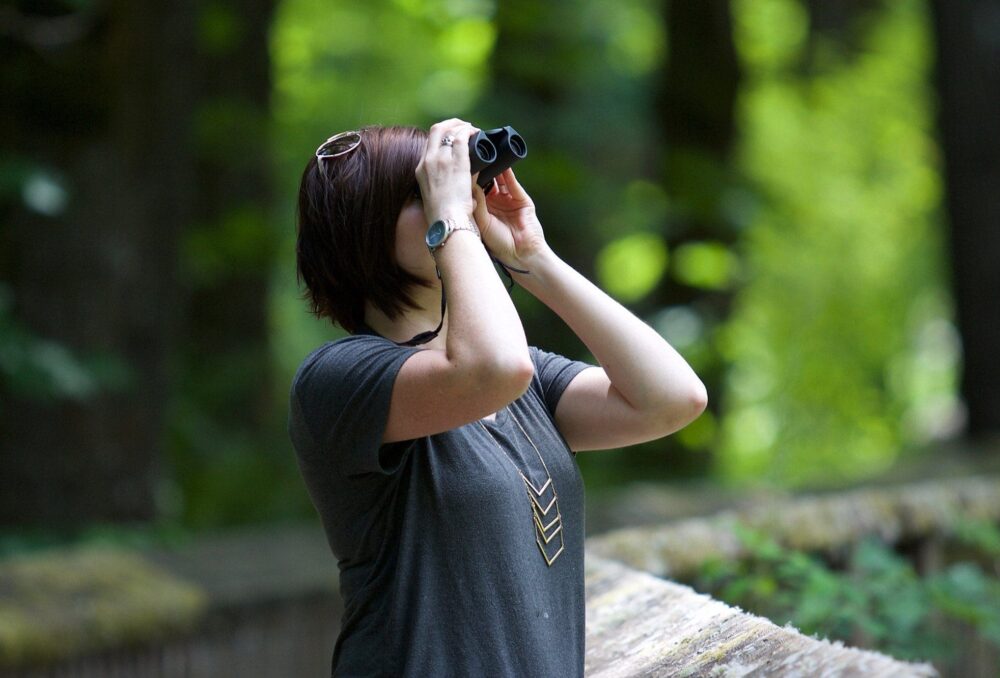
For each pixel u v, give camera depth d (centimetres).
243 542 1113
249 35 2136
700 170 2094
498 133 407
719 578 702
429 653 384
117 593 938
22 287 1235
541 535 406
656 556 684
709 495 1230
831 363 3219
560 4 2025
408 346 417
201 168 2067
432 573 390
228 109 1981
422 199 405
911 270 3584
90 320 1259
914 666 396
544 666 389
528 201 438
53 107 1230
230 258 1997
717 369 2128
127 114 1297
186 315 2045
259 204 2130
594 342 428
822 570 672
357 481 402
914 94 3297
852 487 1225
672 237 2159
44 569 969
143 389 1316
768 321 3219
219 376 1953
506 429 416
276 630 988
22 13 1199
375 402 387
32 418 1237
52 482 1245
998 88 1905
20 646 852
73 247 1252
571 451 438
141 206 1327
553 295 429
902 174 3472
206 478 1688
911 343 3706
